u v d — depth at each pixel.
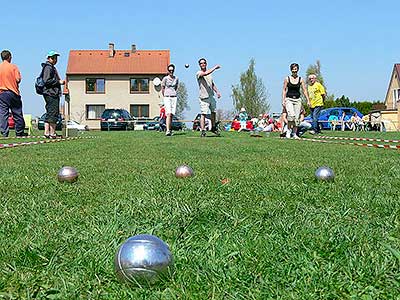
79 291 1.67
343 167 4.79
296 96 11.17
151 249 1.70
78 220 2.58
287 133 11.31
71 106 39.22
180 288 1.66
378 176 4.13
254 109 51.62
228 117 38.75
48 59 10.41
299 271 1.82
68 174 3.83
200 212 2.67
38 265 1.93
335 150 7.16
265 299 1.60
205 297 1.62
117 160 5.64
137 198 3.07
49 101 10.63
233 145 8.27
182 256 1.96
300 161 5.46
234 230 2.35
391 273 1.78
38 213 2.73
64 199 3.15
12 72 10.56
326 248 2.06
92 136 12.41
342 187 3.52
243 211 2.74
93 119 39.38
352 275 1.77
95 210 2.80
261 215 2.65
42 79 10.39
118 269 1.68
